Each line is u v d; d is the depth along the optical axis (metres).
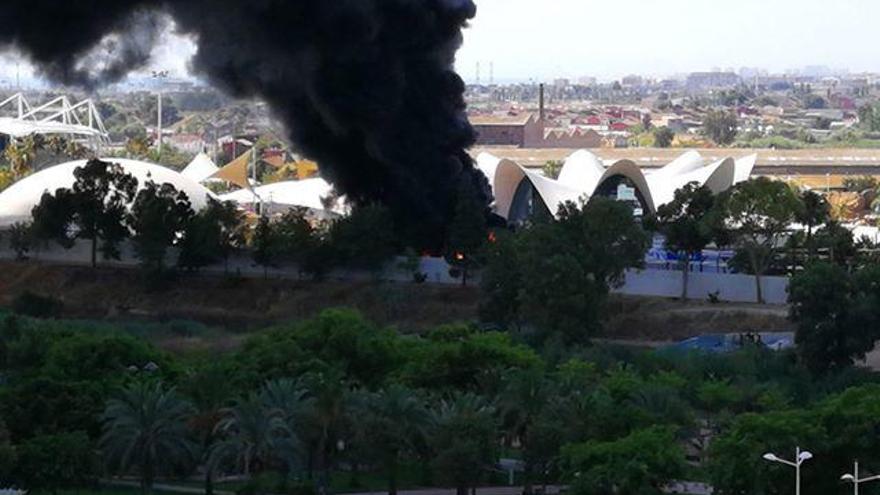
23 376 199.50
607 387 193.38
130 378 195.50
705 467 170.12
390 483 175.62
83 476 171.00
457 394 187.25
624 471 162.88
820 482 160.88
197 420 176.62
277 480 174.12
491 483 182.25
